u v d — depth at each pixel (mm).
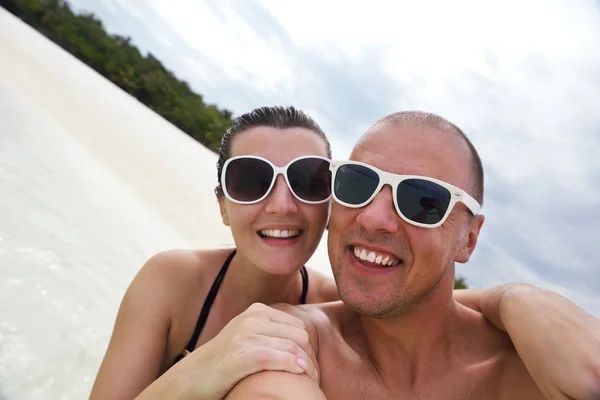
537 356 289
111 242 1457
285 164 482
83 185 1896
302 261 517
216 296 545
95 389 466
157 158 3744
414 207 357
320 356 375
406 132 382
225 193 509
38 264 1060
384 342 393
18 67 3910
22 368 735
